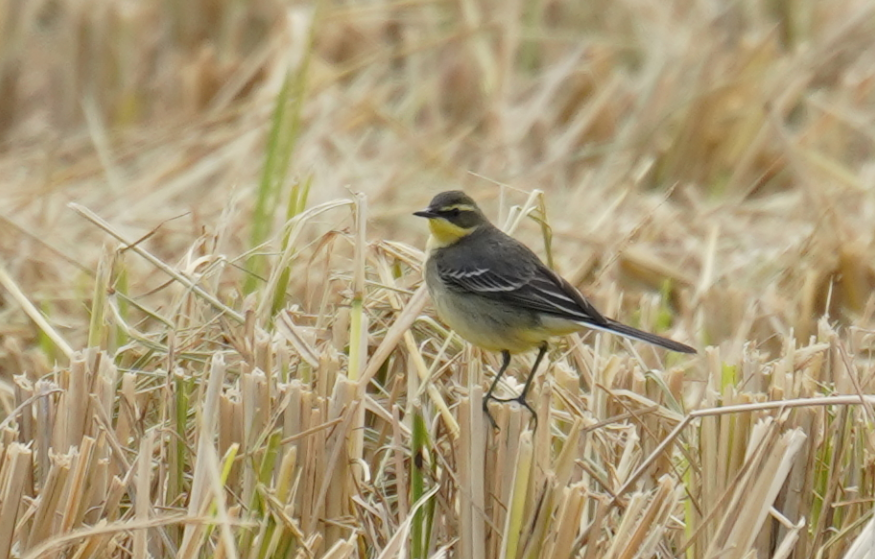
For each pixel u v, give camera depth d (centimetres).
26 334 1338
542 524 864
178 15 2305
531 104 2098
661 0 2334
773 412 960
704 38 2194
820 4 2348
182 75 2141
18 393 970
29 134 2083
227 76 2128
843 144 2016
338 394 912
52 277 1455
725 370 1027
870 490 973
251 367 980
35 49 2241
